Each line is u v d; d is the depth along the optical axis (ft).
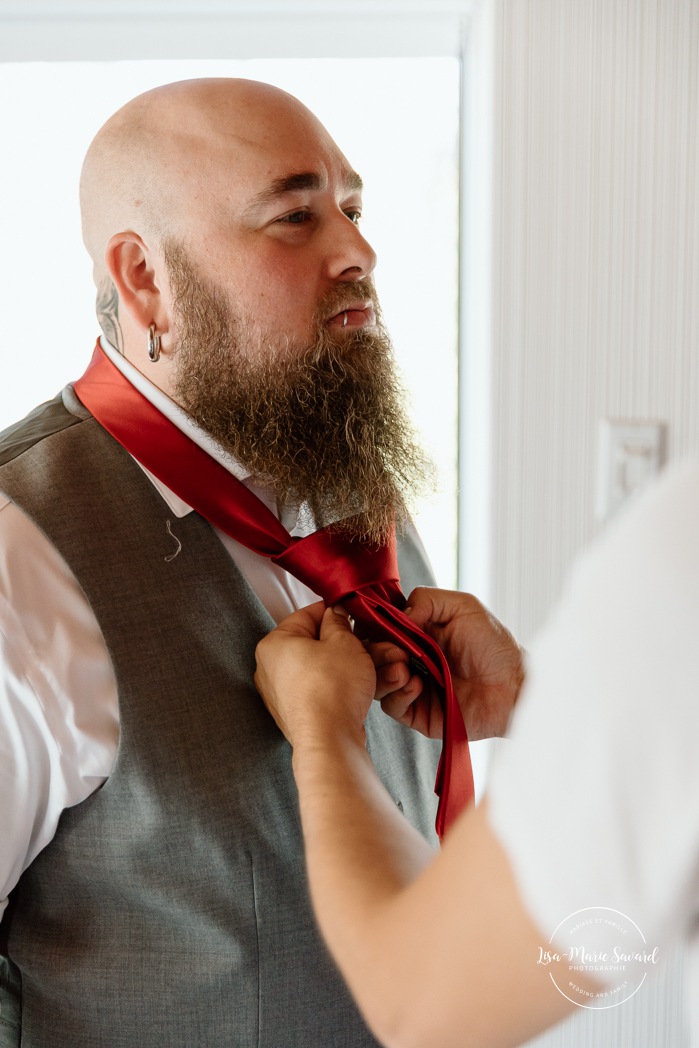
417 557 3.10
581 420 3.81
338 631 2.14
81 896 2.26
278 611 2.46
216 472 2.37
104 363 2.50
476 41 3.76
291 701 1.94
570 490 3.86
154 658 2.15
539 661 1.11
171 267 2.35
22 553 2.09
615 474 3.82
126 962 2.22
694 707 0.95
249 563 2.44
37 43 3.82
